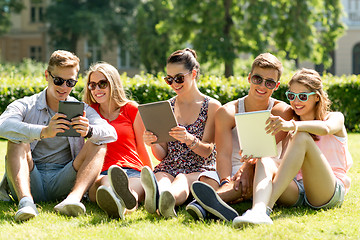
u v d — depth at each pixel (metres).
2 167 9.47
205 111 6.70
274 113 6.47
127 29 58.22
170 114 6.08
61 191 6.44
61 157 6.70
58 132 5.84
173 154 6.64
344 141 6.21
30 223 5.49
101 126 6.18
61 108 5.86
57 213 5.88
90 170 5.98
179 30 35.03
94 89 6.79
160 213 5.67
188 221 5.55
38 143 6.59
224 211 5.45
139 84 15.56
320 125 5.63
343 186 5.95
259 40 33.06
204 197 5.45
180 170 6.54
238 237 4.81
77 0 58.69
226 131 6.40
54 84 6.25
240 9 34.09
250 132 5.69
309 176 5.68
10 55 67.75
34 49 68.31
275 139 6.23
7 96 15.75
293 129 5.50
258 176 5.54
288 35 33.75
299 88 6.13
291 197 5.96
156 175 6.45
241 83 16.31
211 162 6.73
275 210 5.96
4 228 5.31
